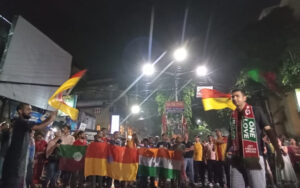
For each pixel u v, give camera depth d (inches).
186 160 393.4
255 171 112.6
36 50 427.5
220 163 403.9
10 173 142.0
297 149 376.5
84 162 333.7
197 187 398.0
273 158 362.6
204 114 893.8
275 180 374.3
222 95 209.3
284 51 468.4
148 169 355.3
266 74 517.0
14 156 144.6
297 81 444.8
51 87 455.5
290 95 484.7
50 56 459.8
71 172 342.0
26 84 400.2
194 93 749.3
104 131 381.4
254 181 111.7
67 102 612.1
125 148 344.5
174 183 360.2
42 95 435.2
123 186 353.7
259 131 119.6
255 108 122.6
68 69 501.7
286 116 503.2
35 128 153.0
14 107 400.2
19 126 150.6
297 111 468.4
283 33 471.8
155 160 360.2
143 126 1026.1
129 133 792.3
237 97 126.1
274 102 541.6
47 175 320.5
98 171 328.5
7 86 365.1
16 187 142.1
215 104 210.1
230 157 125.4
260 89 553.3
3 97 369.7
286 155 362.0
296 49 447.2
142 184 354.9
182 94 740.0
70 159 333.7
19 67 389.4
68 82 163.0
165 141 426.9
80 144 359.3
